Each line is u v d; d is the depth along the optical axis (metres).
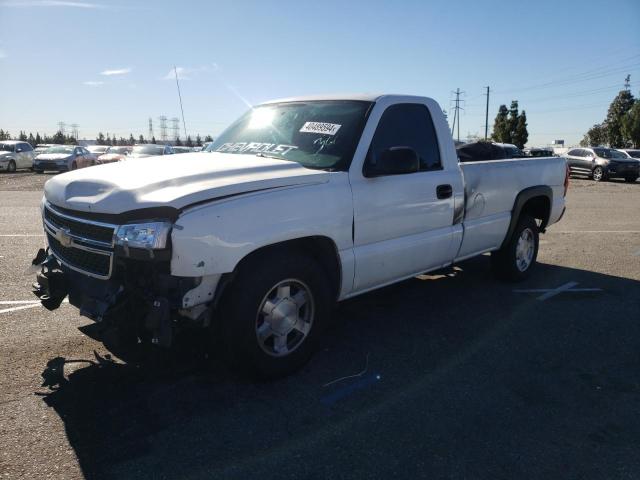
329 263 3.96
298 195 3.56
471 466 2.79
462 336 4.61
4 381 3.60
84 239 3.34
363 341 4.46
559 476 2.72
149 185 3.26
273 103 5.09
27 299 5.32
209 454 2.86
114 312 3.22
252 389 3.58
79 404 3.34
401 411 3.33
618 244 8.99
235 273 3.37
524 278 6.39
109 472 2.69
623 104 66.38
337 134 4.19
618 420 3.27
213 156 4.14
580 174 28.28
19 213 11.66
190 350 4.11
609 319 5.08
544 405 3.44
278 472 2.72
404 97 4.59
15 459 2.77
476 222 5.29
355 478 2.69
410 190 4.39
